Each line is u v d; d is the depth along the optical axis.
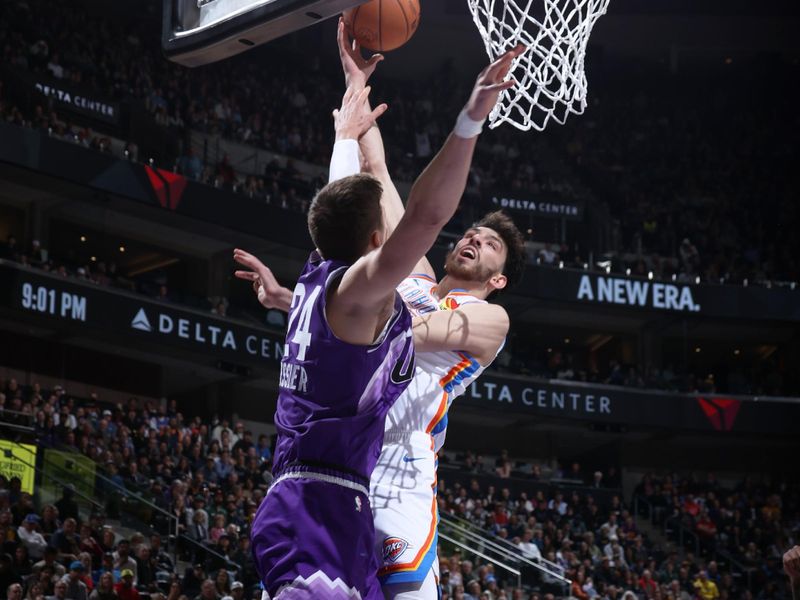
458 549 16.23
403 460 2.97
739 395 27.42
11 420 15.55
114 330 21.05
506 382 25.95
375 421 2.42
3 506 13.26
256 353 23.20
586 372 28.12
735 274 28.39
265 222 24.05
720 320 28.23
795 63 34.31
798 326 28.67
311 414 2.39
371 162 3.50
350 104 3.37
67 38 25.48
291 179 26.34
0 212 22.72
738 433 27.27
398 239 2.20
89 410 17.94
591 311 28.20
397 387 2.44
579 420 26.72
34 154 20.86
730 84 34.66
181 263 25.66
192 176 24.05
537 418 27.06
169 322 21.94
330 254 2.49
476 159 30.52
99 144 22.34
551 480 24.67
